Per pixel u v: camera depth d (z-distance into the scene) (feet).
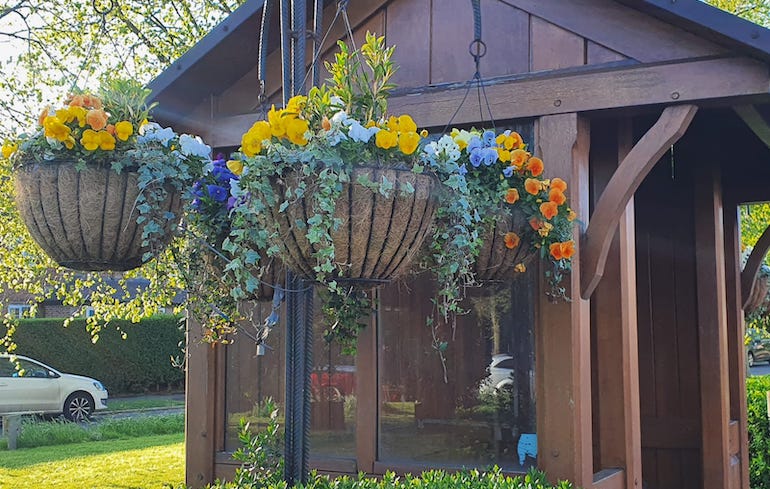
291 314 9.21
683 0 10.23
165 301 22.56
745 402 19.30
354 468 12.69
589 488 11.00
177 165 8.51
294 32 9.21
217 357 13.97
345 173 7.35
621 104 10.94
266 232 7.73
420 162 7.87
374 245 7.55
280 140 7.61
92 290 33.55
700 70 10.55
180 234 8.95
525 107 11.50
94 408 49.11
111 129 8.16
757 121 12.55
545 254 10.27
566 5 11.44
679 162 17.99
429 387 12.43
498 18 11.87
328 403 13.20
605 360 12.33
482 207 9.34
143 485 24.81
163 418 41.29
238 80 13.53
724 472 16.58
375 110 8.44
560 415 11.05
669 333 18.01
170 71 12.76
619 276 12.32
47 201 8.11
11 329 31.09
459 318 12.25
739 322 19.16
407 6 12.48
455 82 12.05
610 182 11.07
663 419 17.88
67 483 25.32
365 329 12.84
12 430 34.27
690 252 17.87
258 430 13.61
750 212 40.09
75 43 34.14
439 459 12.26
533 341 11.71
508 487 9.75
